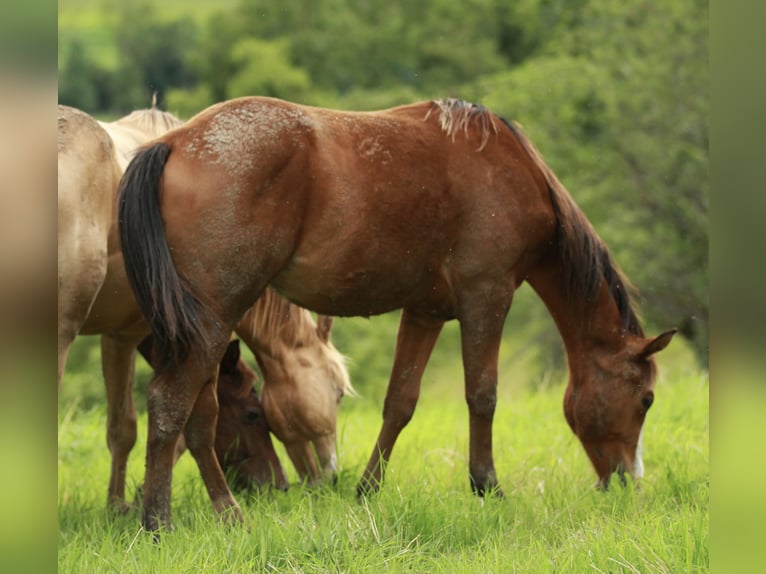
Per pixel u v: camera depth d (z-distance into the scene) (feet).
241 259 27.91
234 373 36.47
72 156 28.86
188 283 27.76
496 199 32.17
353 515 26.81
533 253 33.88
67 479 39.14
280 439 36.94
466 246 32.04
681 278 92.53
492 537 26.76
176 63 199.52
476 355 32.89
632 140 94.63
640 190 95.30
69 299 28.76
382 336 97.76
